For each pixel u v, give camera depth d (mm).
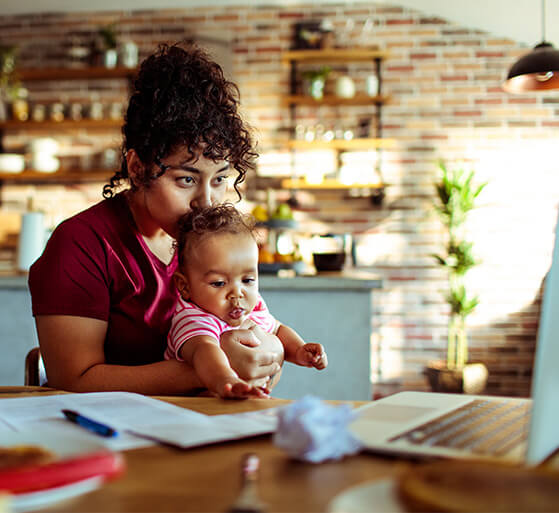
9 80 4281
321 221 4266
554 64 2607
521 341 4066
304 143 4121
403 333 4164
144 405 726
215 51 4324
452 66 4203
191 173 1079
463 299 3834
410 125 4219
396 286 4188
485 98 4184
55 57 4434
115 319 1137
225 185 1202
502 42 4176
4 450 490
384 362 4172
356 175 4148
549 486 396
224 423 638
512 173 4137
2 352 2811
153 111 1040
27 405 726
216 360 902
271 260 2957
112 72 4219
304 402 546
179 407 722
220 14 4348
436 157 4195
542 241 4090
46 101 4453
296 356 1204
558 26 3785
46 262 1062
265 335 1121
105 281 1099
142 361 1178
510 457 513
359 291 2477
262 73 4316
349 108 4270
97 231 1107
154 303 1159
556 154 4129
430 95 4215
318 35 4180
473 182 4148
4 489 405
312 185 4082
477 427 609
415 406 707
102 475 446
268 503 431
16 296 2812
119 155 1268
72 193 4414
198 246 1099
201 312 1083
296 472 500
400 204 4211
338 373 2477
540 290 4070
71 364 1017
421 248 4188
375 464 521
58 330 1029
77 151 4422
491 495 381
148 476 490
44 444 551
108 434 593
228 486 468
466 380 3688
